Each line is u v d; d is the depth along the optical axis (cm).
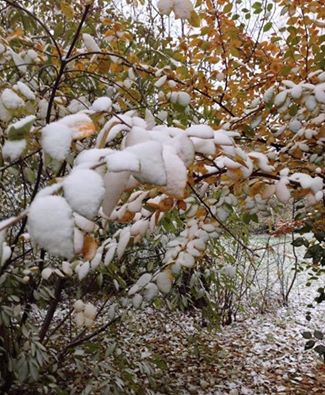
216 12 190
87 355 275
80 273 160
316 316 572
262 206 158
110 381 244
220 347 441
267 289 602
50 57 172
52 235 47
